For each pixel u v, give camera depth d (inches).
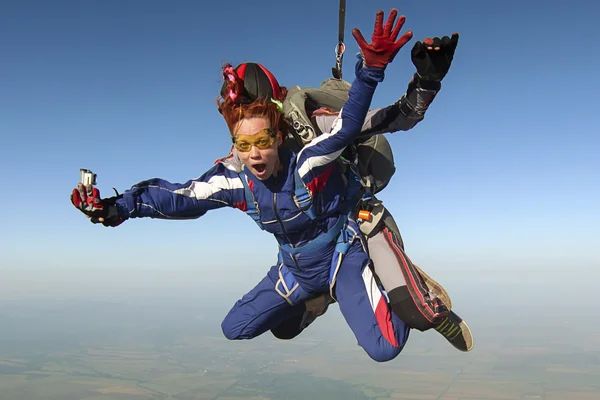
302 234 108.1
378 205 114.1
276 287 118.1
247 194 106.0
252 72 97.0
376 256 111.0
